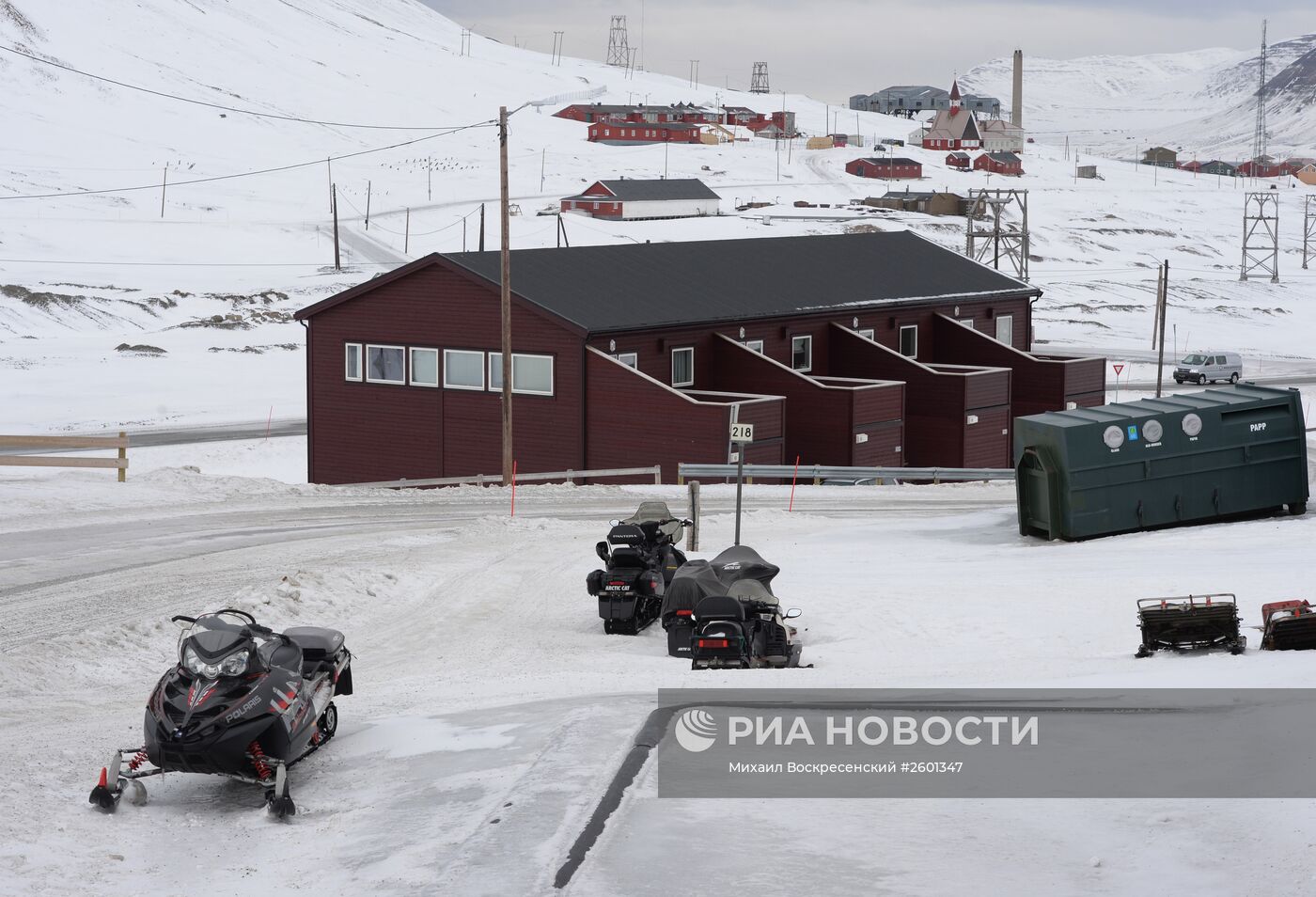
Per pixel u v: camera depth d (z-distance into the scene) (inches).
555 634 704.4
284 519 1064.2
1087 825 291.9
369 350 1691.7
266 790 374.3
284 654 397.4
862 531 1079.6
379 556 910.4
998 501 1325.0
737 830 298.7
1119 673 483.5
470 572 875.4
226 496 1165.7
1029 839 287.1
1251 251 6850.4
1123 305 4557.1
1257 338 3983.8
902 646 629.9
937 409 1772.9
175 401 2476.6
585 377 1512.1
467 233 6033.5
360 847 317.4
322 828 341.7
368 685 555.5
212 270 4845.0
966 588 768.9
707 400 1560.0
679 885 265.0
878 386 1610.5
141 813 365.7
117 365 2849.4
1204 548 847.7
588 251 1825.8
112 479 1191.6
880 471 1350.9
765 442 1488.7
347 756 418.9
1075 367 1948.8
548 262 1716.3
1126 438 960.3
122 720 481.4
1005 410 1833.2
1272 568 741.3
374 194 7401.6
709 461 1439.5
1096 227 7185.0
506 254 1330.0
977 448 1781.5
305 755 413.4
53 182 6855.3
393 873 288.4
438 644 671.1
